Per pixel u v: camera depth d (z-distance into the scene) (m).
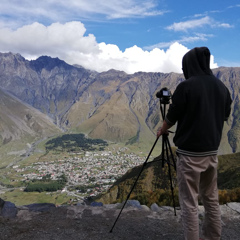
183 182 3.67
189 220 3.60
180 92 3.57
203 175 3.83
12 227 5.07
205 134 3.51
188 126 3.59
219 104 3.64
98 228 5.11
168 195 10.14
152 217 5.75
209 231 3.95
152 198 10.69
